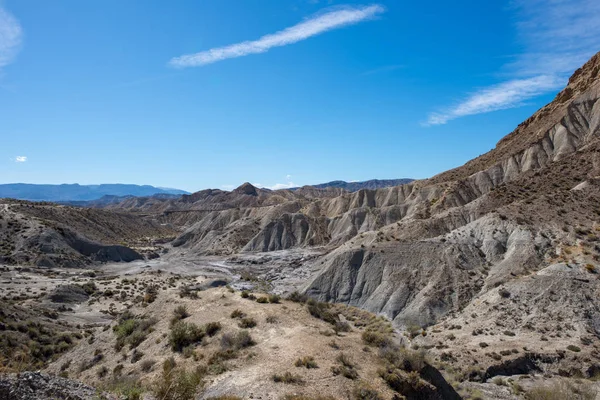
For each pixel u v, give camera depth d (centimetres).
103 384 1964
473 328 4062
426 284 5288
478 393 2588
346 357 1916
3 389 1096
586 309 3803
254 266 10338
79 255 9956
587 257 4528
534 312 3975
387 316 4966
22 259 8550
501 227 5850
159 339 2473
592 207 5650
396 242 6469
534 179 8238
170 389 1552
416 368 1834
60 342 3728
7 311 4219
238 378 1722
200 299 3162
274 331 2355
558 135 10944
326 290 5978
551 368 3159
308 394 1528
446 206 10238
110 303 6044
